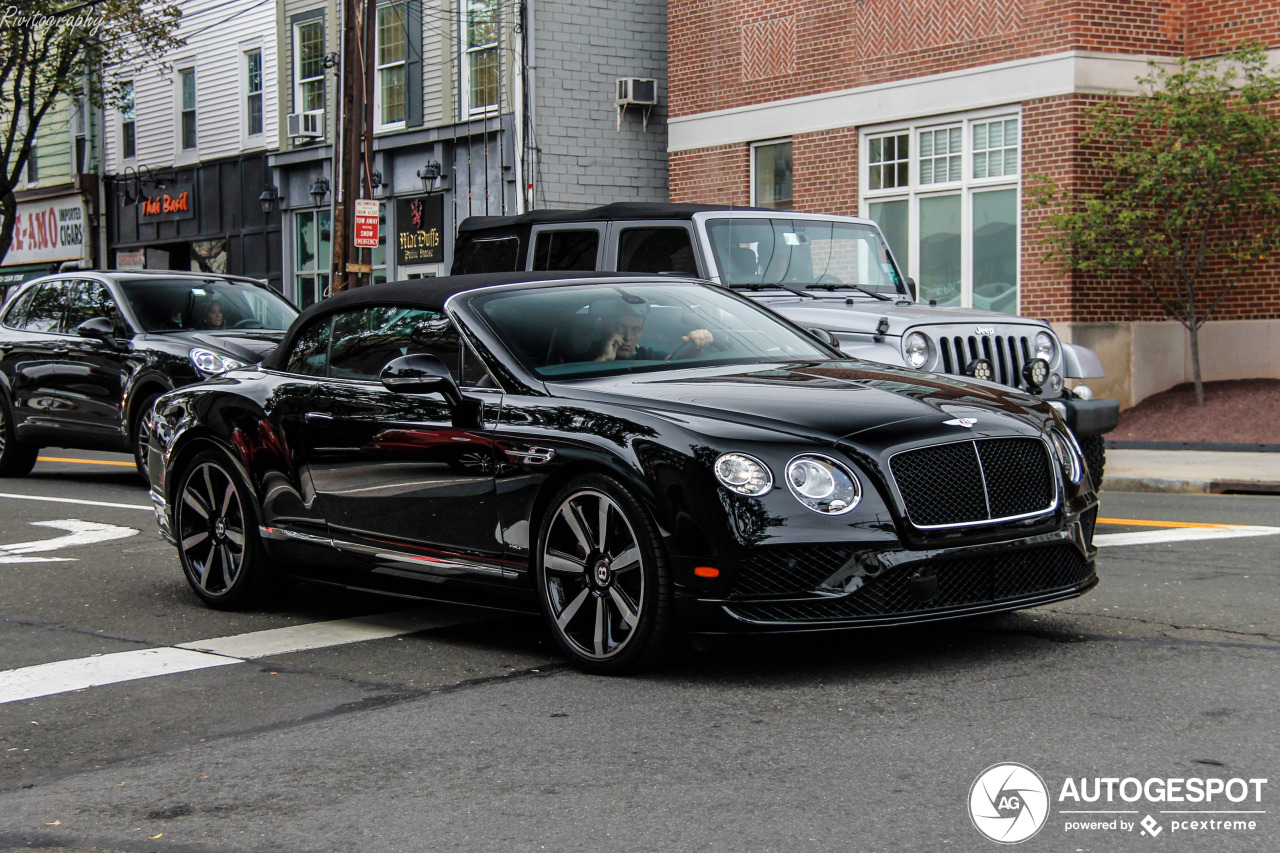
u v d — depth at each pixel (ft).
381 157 89.45
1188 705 15.88
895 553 16.78
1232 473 42.16
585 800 13.37
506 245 36.83
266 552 22.89
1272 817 12.35
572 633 18.49
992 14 59.47
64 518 35.63
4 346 44.88
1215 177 53.01
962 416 17.72
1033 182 57.93
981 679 17.26
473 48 82.53
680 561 16.96
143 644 21.01
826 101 66.90
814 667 18.15
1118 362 57.47
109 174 112.27
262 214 98.99
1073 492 18.57
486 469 19.20
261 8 97.50
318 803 13.61
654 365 20.06
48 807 13.84
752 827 12.46
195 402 24.04
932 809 12.76
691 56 73.72
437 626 21.84
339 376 22.24
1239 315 57.06
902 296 34.27
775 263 33.30
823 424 17.19
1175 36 57.93
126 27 98.58
